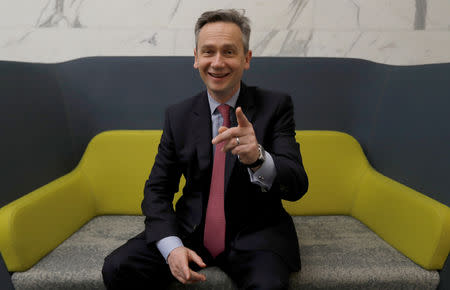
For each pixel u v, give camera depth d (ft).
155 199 4.22
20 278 4.23
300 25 6.59
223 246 4.00
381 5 6.54
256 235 3.91
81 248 4.91
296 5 6.53
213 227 4.02
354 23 6.60
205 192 4.13
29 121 5.52
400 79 5.85
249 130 3.18
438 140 4.75
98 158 6.20
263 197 4.14
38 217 4.63
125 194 6.17
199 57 4.06
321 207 6.19
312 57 6.51
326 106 6.63
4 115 4.94
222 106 4.19
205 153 4.11
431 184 4.81
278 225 4.09
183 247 3.69
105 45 6.66
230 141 3.18
